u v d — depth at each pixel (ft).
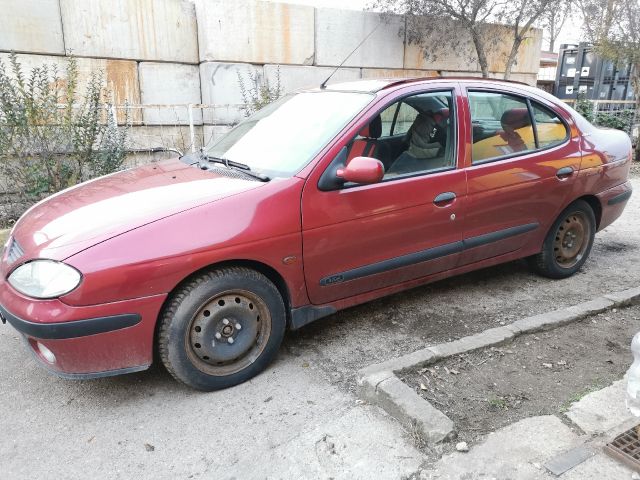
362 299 11.04
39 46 23.94
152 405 9.14
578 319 11.75
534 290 13.82
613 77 45.50
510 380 9.43
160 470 7.60
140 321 8.46
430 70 34.45
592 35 33.76
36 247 8.60
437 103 11.51
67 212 9.55
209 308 9.09
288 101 12.76
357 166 9.49
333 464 7.55
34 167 17.85
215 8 26.53
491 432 7.98
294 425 8.46
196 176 10.54
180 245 8.55
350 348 10.91
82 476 7.52
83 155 18.92
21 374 10.21
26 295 8.23
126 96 26.45
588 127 14.26
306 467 7.53
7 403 9.29
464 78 12.19
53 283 8.02
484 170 11.82
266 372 10.05
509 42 36.35
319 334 11.51
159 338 8.91
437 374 9.55
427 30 32.19
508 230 12.60
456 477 7.13
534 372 9.71
